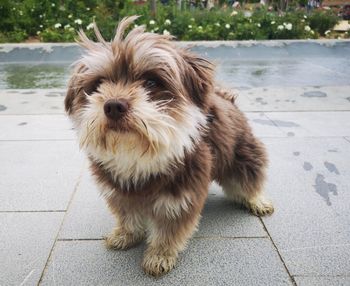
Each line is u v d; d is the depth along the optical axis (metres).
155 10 1.97
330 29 2.17
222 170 0.42
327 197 0.48
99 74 0.32
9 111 0.84
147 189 0.33
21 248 0.38
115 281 0.34
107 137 0.30
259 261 0.37
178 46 0.35
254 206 0.45
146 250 0.38
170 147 0.31
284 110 0.84
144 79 0.31
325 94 0.97
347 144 0.64
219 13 2.08
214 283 0.34
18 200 0.47
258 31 1.87
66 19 1.93
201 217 0.44
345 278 0.34
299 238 0.40
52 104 0.90
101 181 0.36
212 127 0.39
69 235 0.41
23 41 1.84
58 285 0.34
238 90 1.02
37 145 0.65
